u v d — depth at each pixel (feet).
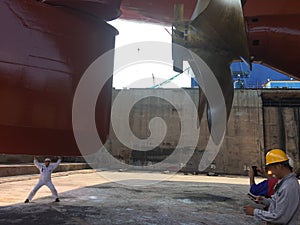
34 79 12.16
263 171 14.10
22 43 11.94
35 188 30.17
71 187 43.75
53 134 12.70
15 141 11.88
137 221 22.66
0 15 11.50
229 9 15.43
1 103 11.45
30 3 12.39
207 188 47.03
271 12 19.80
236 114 89.40
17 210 25.89
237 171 86.22
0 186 42.34
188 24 17.34
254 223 23.04
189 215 25.44
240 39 16.63
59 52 12.94
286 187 8.96
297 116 88.07
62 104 12.88
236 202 33.19
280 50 18.61
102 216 24.13
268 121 89.10
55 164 31.50
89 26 14.25
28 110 12.01
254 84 123.54
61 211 25.77
